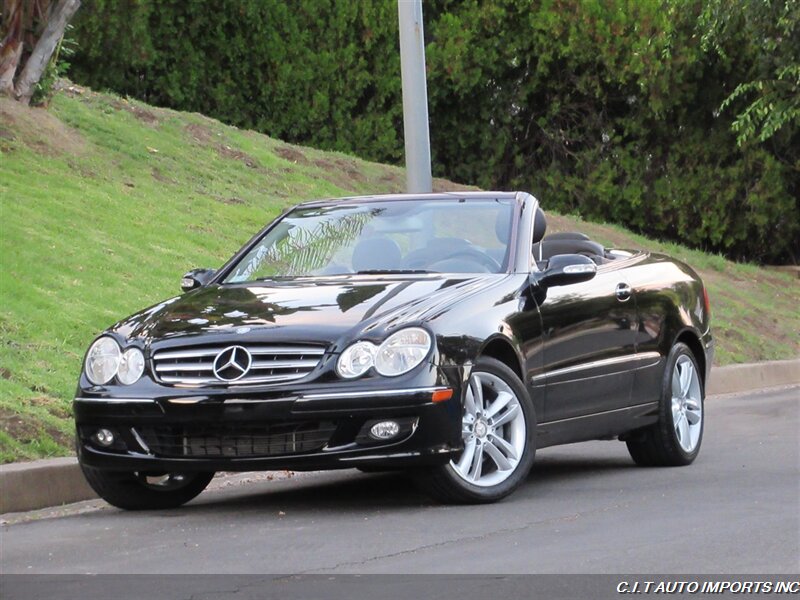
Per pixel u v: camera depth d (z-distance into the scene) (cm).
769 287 5522
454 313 1894
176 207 3959
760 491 1994
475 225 2172
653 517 1770
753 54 5819
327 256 2167
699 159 6125
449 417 1822
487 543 1602
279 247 2222
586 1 5903
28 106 4178
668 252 5575
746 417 3166
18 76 4156
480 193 2267
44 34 4159
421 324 1838
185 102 5894
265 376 1803
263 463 1795
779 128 5638
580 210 6291
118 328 1947
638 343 2303
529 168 6419
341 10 5894
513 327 1980
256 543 1647
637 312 2311
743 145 6025
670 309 2412
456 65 6000
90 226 3484
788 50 5466
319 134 5962
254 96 5941
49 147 4038
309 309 1894
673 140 6144
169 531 1778
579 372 2133
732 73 5969
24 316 2711
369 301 1911
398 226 2198
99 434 1883
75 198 3675
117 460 1867
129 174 4138
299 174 4831
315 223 2258
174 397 1812
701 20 5522
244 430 1798
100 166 4088
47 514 2003
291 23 5841
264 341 1817
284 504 2008
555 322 2081
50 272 3020
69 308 2842
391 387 1786
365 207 2269
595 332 2180
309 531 1725
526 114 6388
